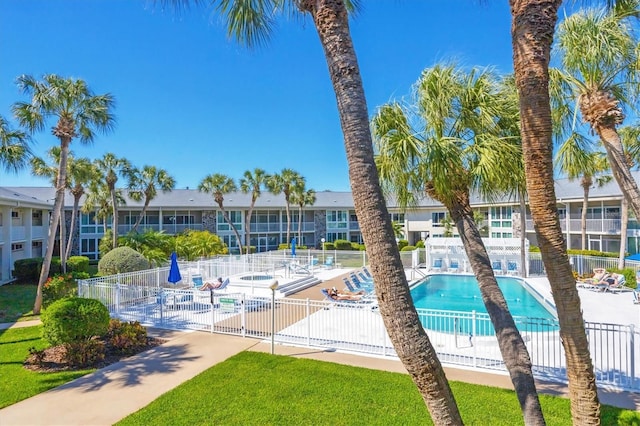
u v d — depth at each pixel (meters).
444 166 4.26
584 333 2.97
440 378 2.40
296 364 8.13
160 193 39.25
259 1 4.78
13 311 14.30
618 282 15.96
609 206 27.25
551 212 2.87
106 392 6.88
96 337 9.87
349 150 2.50
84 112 13.71
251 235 42.25
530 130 2.85
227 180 36.72
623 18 5.24
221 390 6.83
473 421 5.57
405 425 5.57
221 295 12.98
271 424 5.63
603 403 6.19
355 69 2.59
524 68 2.84
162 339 10.16
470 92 4.64
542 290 16.88
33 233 26.58
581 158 5.32
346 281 16.39
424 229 38.16
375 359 8.44
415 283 20.45
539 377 7.27
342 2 2.66
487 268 4.01
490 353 8.52
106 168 27.28
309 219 44.84
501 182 4.53
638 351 8.46
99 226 34.84
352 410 6.04
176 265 15.38
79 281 13.82
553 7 2.83
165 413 6.00
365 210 2.44
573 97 5.72
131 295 13.06
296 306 13.23
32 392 6.88
